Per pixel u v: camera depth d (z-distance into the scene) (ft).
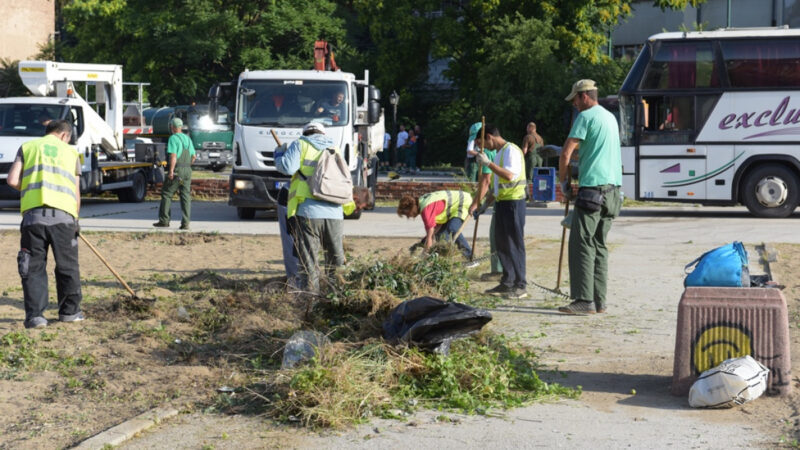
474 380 20.07
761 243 47.60
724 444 16.61
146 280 36.27
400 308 22.16
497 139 32.04
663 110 66.08
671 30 147.84
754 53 64.39
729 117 64.90
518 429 17.52
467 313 20.92
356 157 61.00
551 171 73.82
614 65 132.05
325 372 18.95
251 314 27.40
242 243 49.39
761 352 19.44
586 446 16.52
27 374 21.67
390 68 142.72
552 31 128.88
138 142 88.79
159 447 16.49
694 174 65.62
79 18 162.09
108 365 22.52
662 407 19.02
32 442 16.89
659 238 51.70
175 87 160.56
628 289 33.71
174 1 161.58
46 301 27.22
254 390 19.56
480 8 134.72
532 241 49.62
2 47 171.53
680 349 19.76
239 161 60.80
